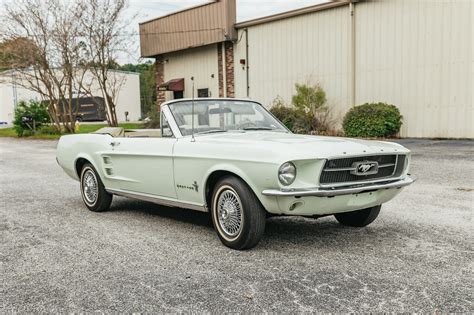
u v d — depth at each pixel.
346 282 3.70
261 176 4.20
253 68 21.48
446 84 15.13
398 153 4.67
